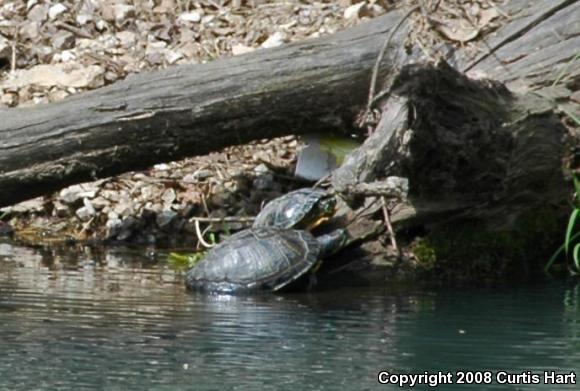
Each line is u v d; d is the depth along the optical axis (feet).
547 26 39.73
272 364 27.17
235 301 33.32
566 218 38.34
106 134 37.42
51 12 50.98
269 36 49.49
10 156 37.27
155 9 51.34
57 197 42.65
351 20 49.67
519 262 37.76
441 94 33.68
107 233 41.39
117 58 48.83
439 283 36.19
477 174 35.47
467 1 41.75
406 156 33.86
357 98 38.65
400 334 29.91
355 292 34.78
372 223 36.45
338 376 26.35
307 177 40.81
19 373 26.37
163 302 32.99
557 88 38.29
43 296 33.32
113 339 29.07
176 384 25.66
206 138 38.22
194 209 41.98
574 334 30.09
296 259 34.68
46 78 47.50
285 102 38.17
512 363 27.53
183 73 37.99
